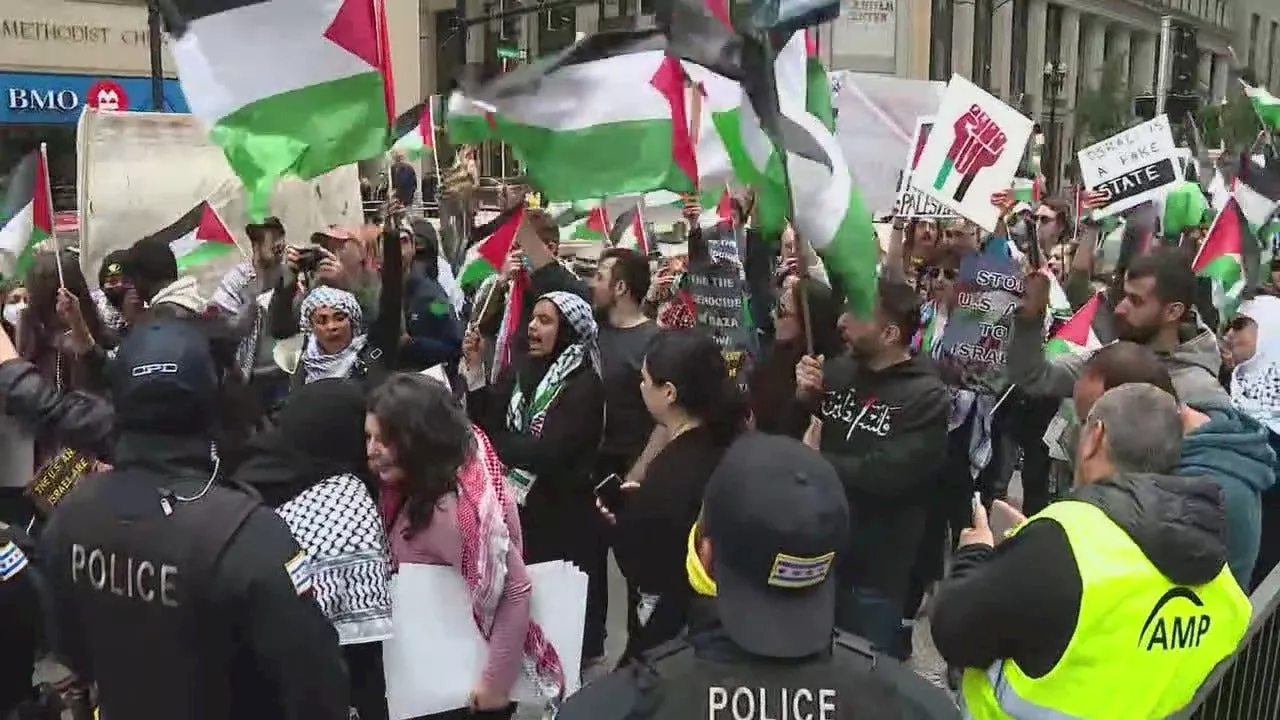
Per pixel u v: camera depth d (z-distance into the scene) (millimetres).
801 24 3104
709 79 4316
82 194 5922
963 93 5863
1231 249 6422
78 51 18406
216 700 2191
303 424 2809
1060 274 7980
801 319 4348
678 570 3184
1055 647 2262
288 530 2256
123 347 2303
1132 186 6965
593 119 4414
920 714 1722
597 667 4699
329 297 4391
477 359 5070
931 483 3982
